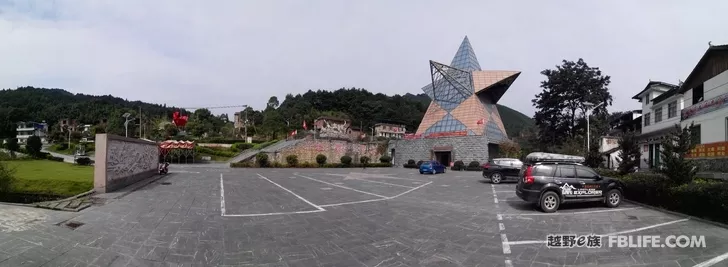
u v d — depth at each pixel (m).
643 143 26.67
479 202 11.87
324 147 43.78
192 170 29.08
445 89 50.00
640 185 10.88
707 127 15.84
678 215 9.05
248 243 6.39
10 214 7.89
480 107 45.69
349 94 107.75
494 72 47.78
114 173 13.62
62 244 5.97
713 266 5.14
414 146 44.78
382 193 14.50
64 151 59.00
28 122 76.31
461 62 52.97
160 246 6.11
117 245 6.08
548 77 39.34
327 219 8.65
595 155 19.94
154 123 76.62
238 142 62.59
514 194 14.30
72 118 86.38
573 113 38.66
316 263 5.33
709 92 16.42
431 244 6.38
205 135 73.50
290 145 41.28
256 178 21.69
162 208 9.77
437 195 13.91
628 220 8.53
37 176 14.43
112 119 72.69
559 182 9.98
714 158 14.76
